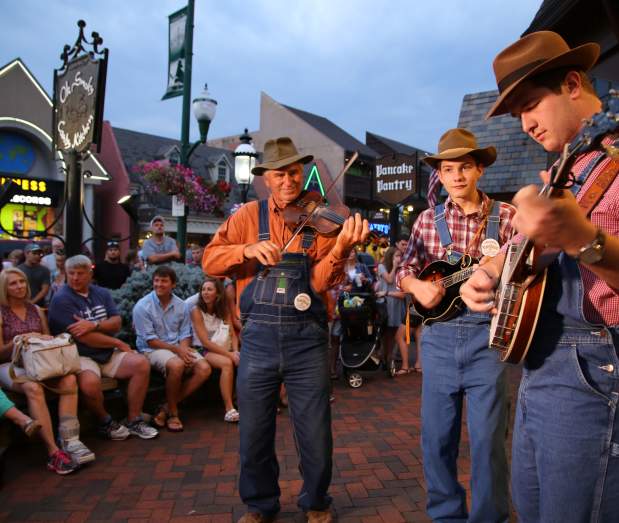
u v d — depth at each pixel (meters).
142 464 3.72
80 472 3.58
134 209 7.46
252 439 2.72
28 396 3.65
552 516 1.37
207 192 7.68
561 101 1.36
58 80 5.70
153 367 4.64
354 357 5.92
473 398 2.35
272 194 2.79
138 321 4.78
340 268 2.54
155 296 4.83
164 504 3.13
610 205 1.23
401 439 4.25
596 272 1.10
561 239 1.05
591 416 1.32
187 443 4.15
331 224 2.64
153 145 24.98
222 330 4.91
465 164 2.57
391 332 6.62
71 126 5.44
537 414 1.41
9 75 17.45
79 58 5.29
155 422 4.52
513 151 9.08
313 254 2.70
